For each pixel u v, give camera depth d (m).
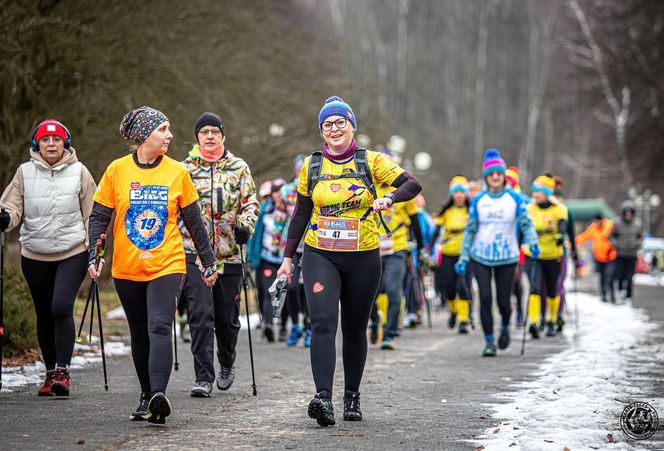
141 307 11.13
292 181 21.92
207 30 34.00
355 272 11.01
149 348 11.21
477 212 19.08
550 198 23.56
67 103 26.08
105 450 9.41
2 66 22.55
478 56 136.75
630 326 25.72
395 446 9.69
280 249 21.47
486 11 137.75
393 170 10.98
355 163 11.01
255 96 37.41
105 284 31.42
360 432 10.44
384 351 20.09
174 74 28.38
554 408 11.84
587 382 14.41
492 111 135.25
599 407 11.90
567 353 19.03
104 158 27.23
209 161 13.52
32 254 13.16
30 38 24.17
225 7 34.88
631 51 63.22
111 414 11.53
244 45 37.25
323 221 11.02
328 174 11.00
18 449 9.45
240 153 35.50
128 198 11.05
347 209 10.98
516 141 135.12
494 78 137.12
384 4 130.50
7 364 15.69
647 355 18.28
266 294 22.28
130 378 14.85
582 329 25.16
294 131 39.59
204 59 33.06
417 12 135.25
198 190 13.45
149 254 10.96
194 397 13.09
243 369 16.69
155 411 10.50
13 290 16.92
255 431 10.47
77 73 25.55
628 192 79.50
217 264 13.48
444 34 135.50
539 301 22.84
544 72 131.00
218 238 13.48
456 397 13.19
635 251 36.94
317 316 10.83
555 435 10.09
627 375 15.21
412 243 24.61
